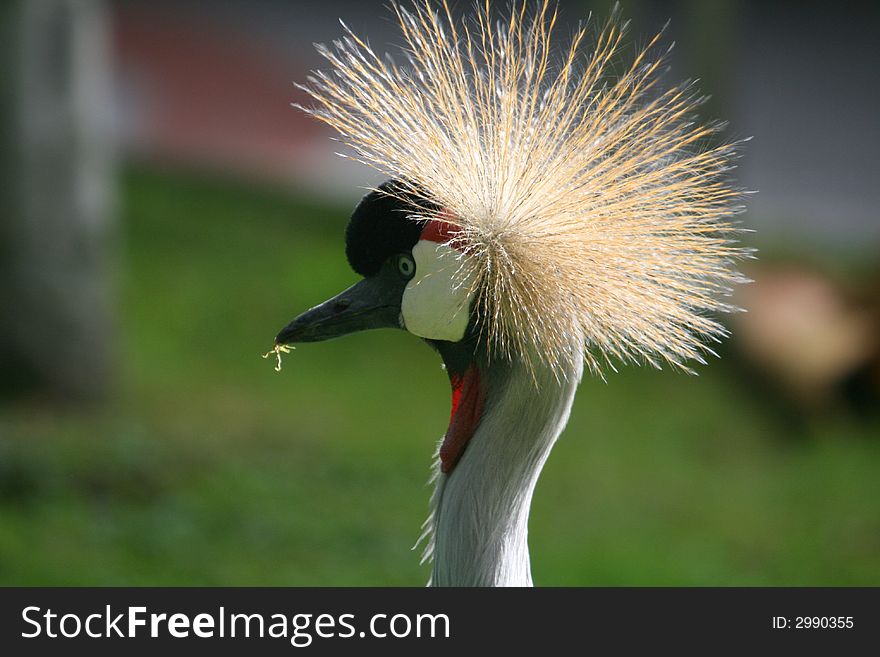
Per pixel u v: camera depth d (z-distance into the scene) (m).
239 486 11.16
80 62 12.54
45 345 12.45
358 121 4.43
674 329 4.28
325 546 10.20
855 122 22.81
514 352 4.26
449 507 4.39
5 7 12.02
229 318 15.76
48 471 10.77
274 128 21.45
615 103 4.32
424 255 4.27
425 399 14.27
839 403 14.02
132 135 20.47
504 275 4.15
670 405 14.12
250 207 18.98
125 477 10.95
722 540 10.93
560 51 4.52
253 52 23.58
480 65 4.53
